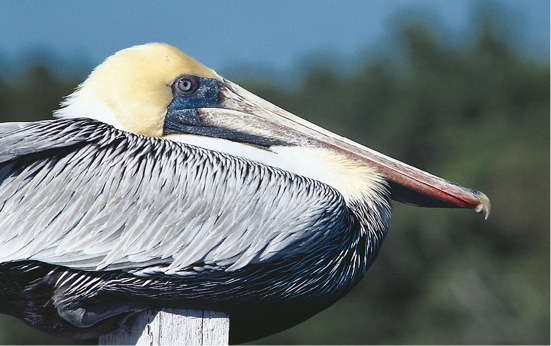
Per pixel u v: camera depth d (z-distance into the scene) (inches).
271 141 491.2
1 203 432.8
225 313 447.5
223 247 435.2
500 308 1305.4
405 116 1633.9
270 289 446.6
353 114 1649.9
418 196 486.3
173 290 432.8
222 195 441.4
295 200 446.9
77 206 433.1
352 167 480.1
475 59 1754.4
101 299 433.7
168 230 433.4
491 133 1567.4
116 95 489.4
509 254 1380.4
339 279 460.8
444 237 1358.3
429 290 1330.0
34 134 438.0
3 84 1491.1
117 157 441.7
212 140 486.6
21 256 426.6
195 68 499.8
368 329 1299.2
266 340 1240.8
